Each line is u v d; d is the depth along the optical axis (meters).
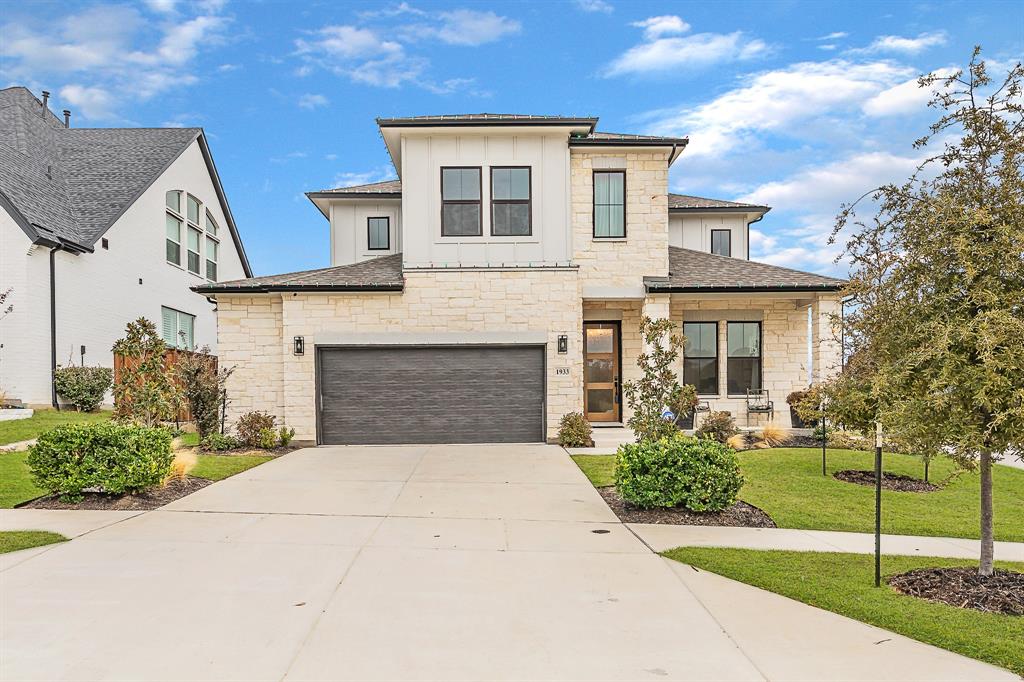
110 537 6.62
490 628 4.42
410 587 5.22
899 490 9.85
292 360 14.29
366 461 11.91
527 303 14.48
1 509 7.89
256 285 14.16
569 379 14.42
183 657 3.92
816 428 13.92
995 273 5.16
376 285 14.16
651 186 15.07
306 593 5.05
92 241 17.98
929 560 6.28
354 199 19.09
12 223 15.79
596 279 14.99
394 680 3.67
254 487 9.39
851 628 4.52
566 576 5.57
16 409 14.80
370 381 14.36
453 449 13.49
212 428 13.53
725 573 5.72
